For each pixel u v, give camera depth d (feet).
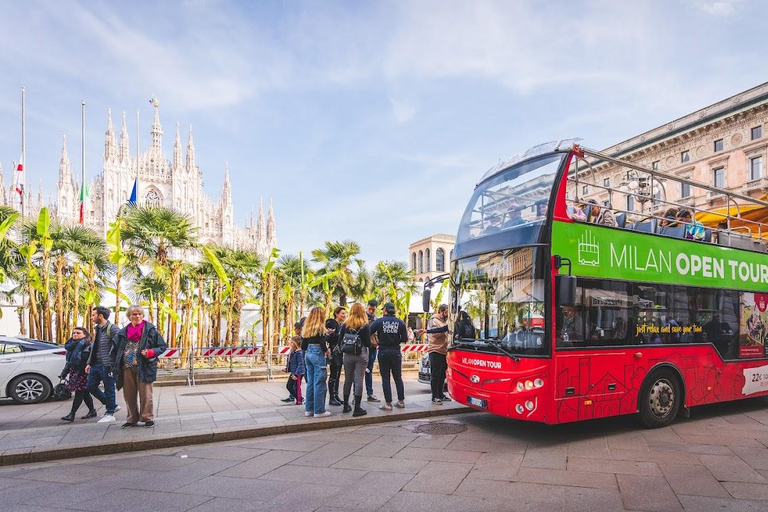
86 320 71.31
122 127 263.70
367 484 16.42
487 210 25.66
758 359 29.53
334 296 89.76
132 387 23.56
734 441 22.03
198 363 63.41
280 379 51.55
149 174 266.77
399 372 28.43
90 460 19.47
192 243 64.13
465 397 24.41
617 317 23.16
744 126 114.21
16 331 77.61
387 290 95.96
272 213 304.30
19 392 34.58
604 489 15.78
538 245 21.57
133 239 61.82
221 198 283.79
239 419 25.39
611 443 21.79
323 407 26.23
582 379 21.62
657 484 16.21
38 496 15.42
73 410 27.68
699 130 123.34
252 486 16.28
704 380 26.45
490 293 23.47
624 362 23.12
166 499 15.12
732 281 28.94
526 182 23.71
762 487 15.85
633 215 25.45
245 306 100.17
